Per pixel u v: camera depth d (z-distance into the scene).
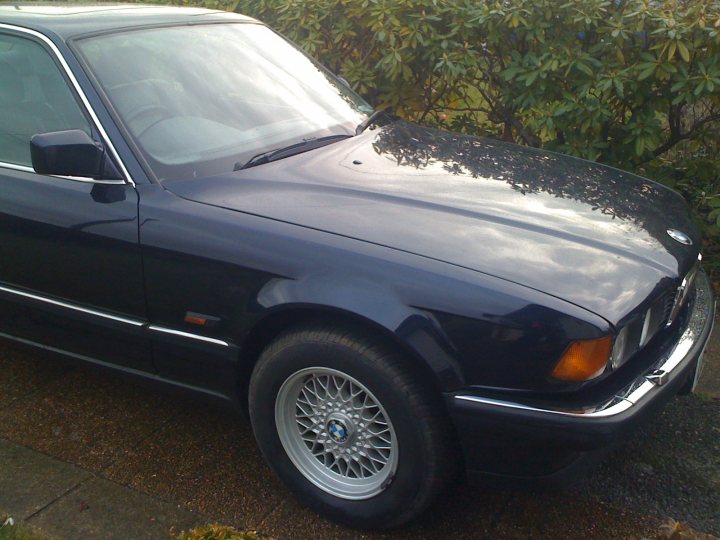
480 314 2.26
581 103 4.62
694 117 5.05
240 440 3.20
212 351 2.71
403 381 2.36
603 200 2.94
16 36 3.16
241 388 2.81
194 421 3.32
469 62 4.90
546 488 2.38
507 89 5.04
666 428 3.27
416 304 2.31
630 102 4.77
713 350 3.94
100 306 2.95
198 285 2.67
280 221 2.61
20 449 3.11
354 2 5.18
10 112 3.13
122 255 2.80
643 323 2.40
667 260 2.59
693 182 5.09
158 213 2.73
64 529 2.65
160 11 3.65
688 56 4.28
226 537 2.46
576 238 2.57
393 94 5.39
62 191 2.91
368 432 2.55
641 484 2.92
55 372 3.71
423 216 2.63
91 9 3.54
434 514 2.75
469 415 2.30
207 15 3.76
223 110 3.22
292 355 2.52
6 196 3.02
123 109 2.97
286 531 2.67
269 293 2.51
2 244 3.08
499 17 4.77
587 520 2.73
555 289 2.30
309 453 2.72
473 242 2.48
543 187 2.99
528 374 2.25
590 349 2.22
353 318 2.39
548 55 4.70
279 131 3.25
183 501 2.81
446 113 5.78
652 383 2.38
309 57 3.98
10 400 3.47
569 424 2.21
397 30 5.01
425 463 2.42
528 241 2.52
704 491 2.88
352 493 2.63
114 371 3.11
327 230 2.54
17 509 2.75
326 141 3.29
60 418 3.34
